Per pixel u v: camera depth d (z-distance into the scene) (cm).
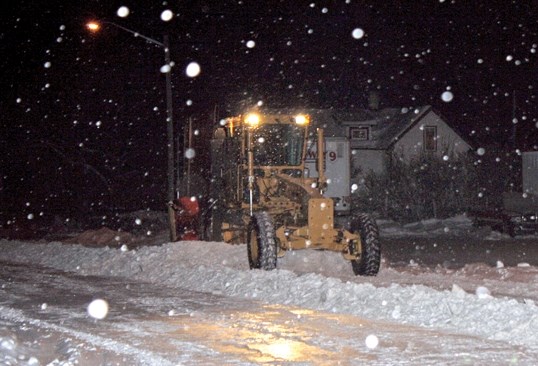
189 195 3184
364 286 1392
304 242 1825
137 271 1962
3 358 1005
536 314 1123
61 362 1011
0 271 2103
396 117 6012
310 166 2247
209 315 1324
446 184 4497
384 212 4641
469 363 950
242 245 2139
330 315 1298
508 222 3519
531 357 973
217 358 1006
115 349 1076
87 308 1437
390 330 1154
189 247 2152
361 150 5825
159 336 1155
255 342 1096
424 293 1300
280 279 1570
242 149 2048
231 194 2178
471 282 1664
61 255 2302
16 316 1364
